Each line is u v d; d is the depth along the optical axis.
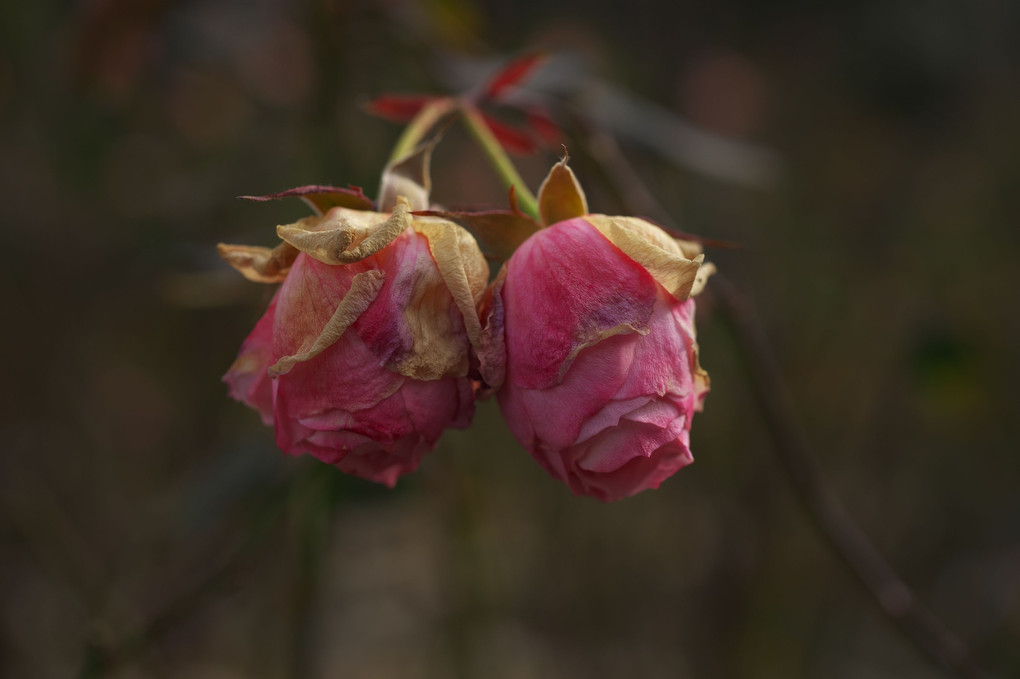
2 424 0.87
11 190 0.89
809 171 1.11
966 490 0.89
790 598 0.80
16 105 0.81
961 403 0.56
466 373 0.35
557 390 0.34
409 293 0.34
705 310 0.44
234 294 0.46
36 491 0.74
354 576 0.83
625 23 1.15
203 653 0.76
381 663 0.79
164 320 0.89
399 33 0.48
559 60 0.46
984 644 0.76
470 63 0.47
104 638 0.43
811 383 0.89
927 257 1.00
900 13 1.11
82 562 0.62
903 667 0.83
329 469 0.44
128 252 0.82
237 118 0.72
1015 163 1.09
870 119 1.13
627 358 0.34
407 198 0.36
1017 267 1.01
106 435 0.91
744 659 0.80
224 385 0.87
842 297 0.93
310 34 0.48
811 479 0.45
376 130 0.61
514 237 0.36
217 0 0.57
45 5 0.77
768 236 1.01
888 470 0.90
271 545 0.58
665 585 0.88
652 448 0.34
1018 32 1.14
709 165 0.49
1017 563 0.76
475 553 0.66
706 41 1.19
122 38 0.54
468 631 0.69
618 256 0.34
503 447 0.86
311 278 0.34
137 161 0.79
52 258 0.89
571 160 0.43
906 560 0.88
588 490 0.35
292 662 0.47
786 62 1.21
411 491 0.49
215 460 0.48
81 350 0.92
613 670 0.83
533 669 0.82
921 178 1.09
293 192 0.35
